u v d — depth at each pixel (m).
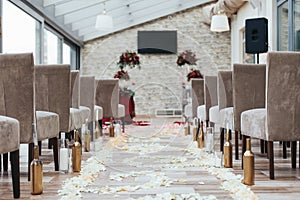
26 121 2.53
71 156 2.91
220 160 3.04
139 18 10.50
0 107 2.53
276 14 7.16
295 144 3.00
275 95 2.62
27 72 2.51
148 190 2.29
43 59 7.22
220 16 8.25
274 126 2.61
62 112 3.37
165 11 10.61
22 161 3.41
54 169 2.98
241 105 3.47
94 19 9.16
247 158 2.42
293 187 2.36
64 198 2.08
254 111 2.93
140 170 2.85
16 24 5.92
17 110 2.53
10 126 2.13
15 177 2.15
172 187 2.36
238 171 2.87
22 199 2.12
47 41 7.99
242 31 9.77
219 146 4.32
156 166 2.93
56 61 8.82
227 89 4.05
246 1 8.83
